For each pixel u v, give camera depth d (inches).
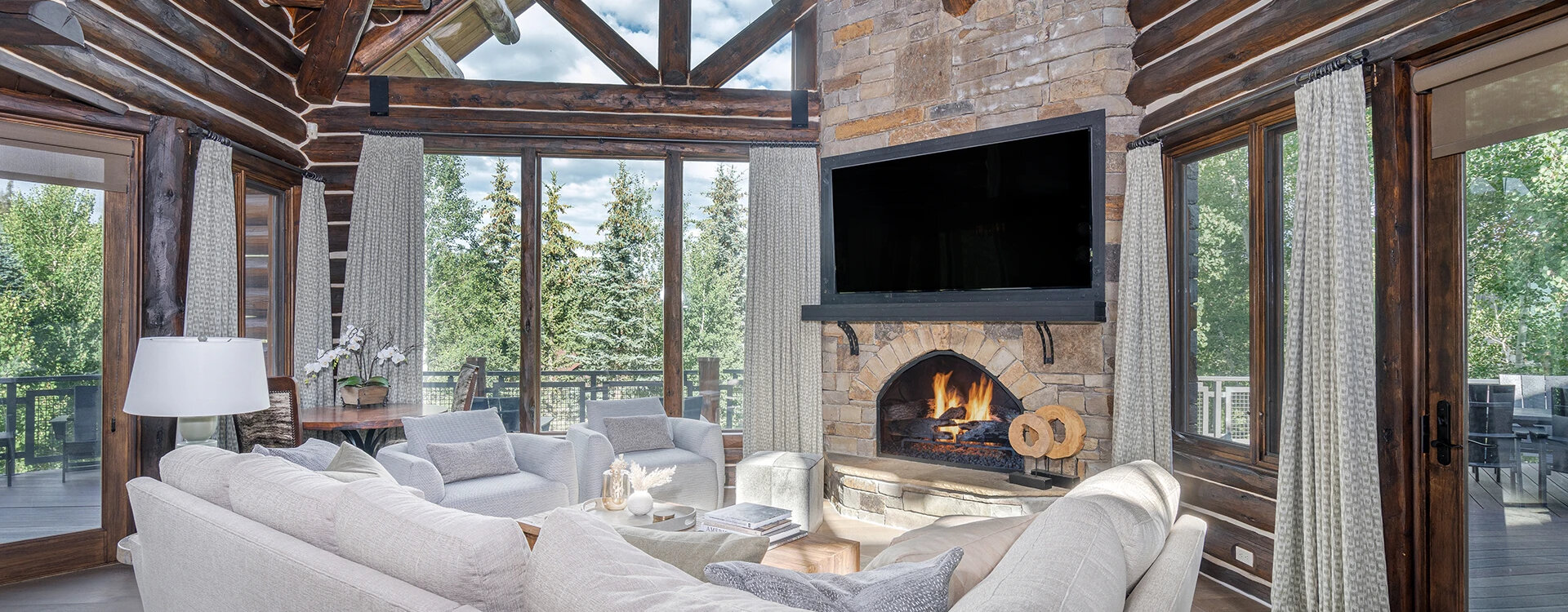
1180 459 154.8
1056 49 167.5
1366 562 105.1
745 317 224.7
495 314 221.5
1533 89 92.1
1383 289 109.9
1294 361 115.5
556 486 161.9
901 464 188.7
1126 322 153.7
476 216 220.7
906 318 178.5
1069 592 54.6
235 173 184.7
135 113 155.1
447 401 218.8
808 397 211.6
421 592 59.4
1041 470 169.8
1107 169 161.9
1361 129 107.8
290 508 75.5
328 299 206.8
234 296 171.5
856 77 195.8
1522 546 97.7
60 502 150.1
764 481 170.7
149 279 156.2
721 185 231.0
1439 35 100.8
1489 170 100.9
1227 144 145.3
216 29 175.9
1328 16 119.0
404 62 222.8
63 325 151.1
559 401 224.2
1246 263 141.3
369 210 204.5
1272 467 133.6
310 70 195.9
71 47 137.4
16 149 141.0
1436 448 105.9
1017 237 168.4
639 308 227.9
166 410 109.7
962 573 68.4
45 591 138.9
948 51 181.0
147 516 90.8
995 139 170.9
